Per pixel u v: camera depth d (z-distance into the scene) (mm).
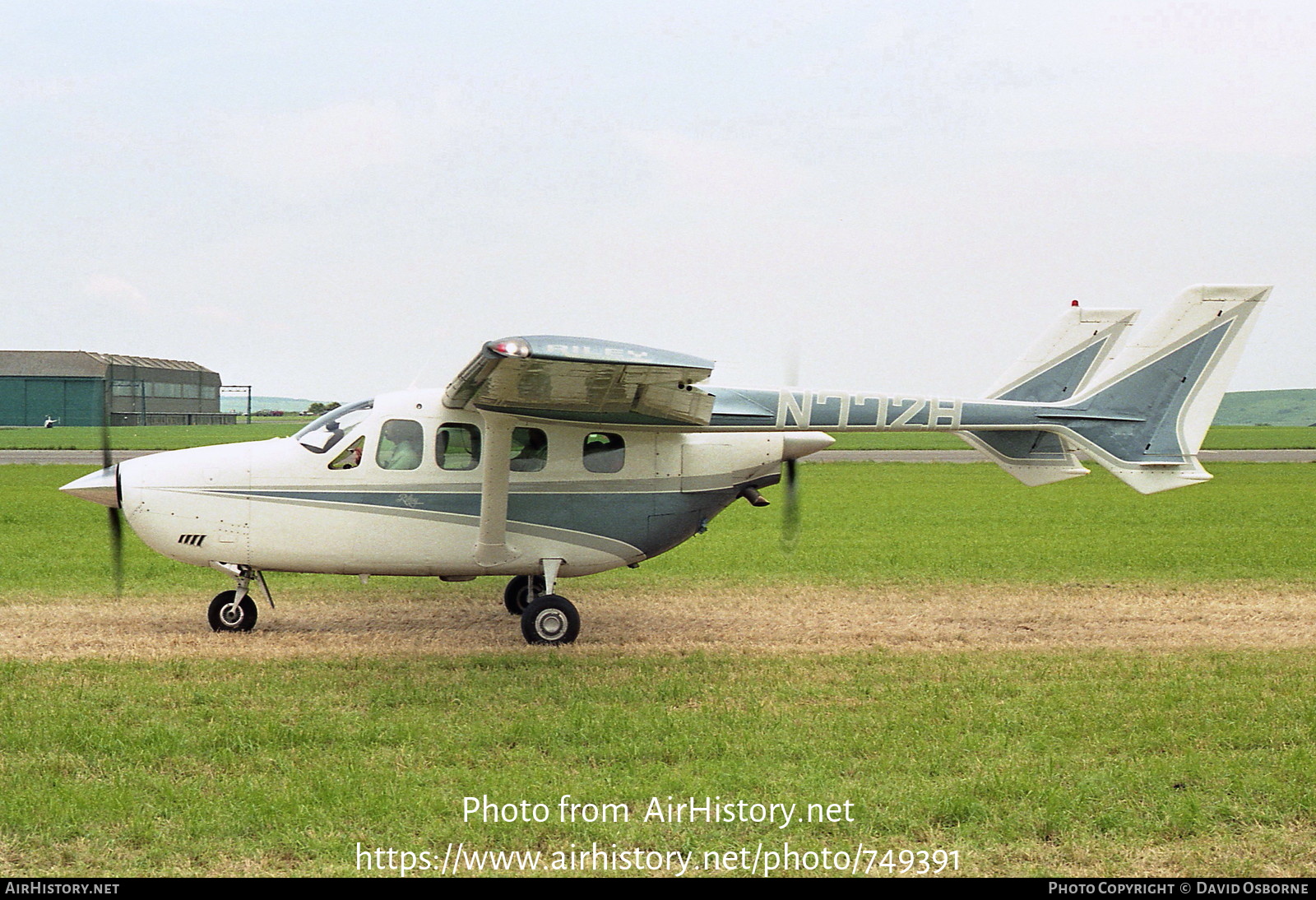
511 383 8273
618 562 10055
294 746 6340
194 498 9453
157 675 7953
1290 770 5996
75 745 6234
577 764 6152
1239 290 11039
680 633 10086
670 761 6230
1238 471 35062
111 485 9633
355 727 6668
